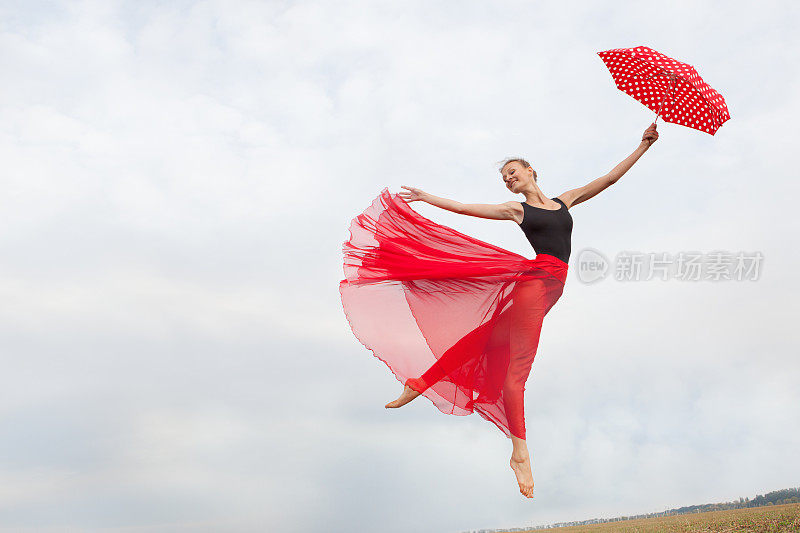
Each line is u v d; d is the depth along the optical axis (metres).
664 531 6.31
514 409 3.59
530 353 3.65
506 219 3.86
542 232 3.73
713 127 4.11
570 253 3.81
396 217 4.09
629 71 4.29
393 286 4.04
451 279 3.89
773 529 5.52
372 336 3.91
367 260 4.07
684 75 4.01
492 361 3.76
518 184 3.85
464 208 3.87
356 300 4.02
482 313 3.79
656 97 4.24
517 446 3.54
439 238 3.99
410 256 3.97
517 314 3.67
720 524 6.06
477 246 3.90
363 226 4.16
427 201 3.96
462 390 3.75
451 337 3.80
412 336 3.91
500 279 3.77
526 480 3.45
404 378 3.81
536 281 3.67
